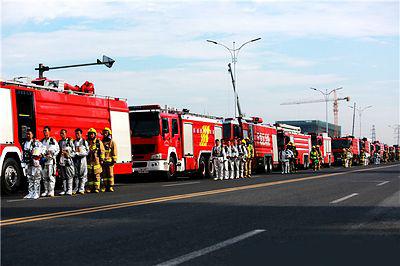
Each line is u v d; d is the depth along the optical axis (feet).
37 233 26.73
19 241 24.50
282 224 29.78
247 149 98.94
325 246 23.41
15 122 55.98
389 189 56.13
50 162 52.19
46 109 60.95
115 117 74.23
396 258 21.11
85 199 47.06
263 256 21.36
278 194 49.75
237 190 54.90
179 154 90.58
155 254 21.61
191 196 47.67
